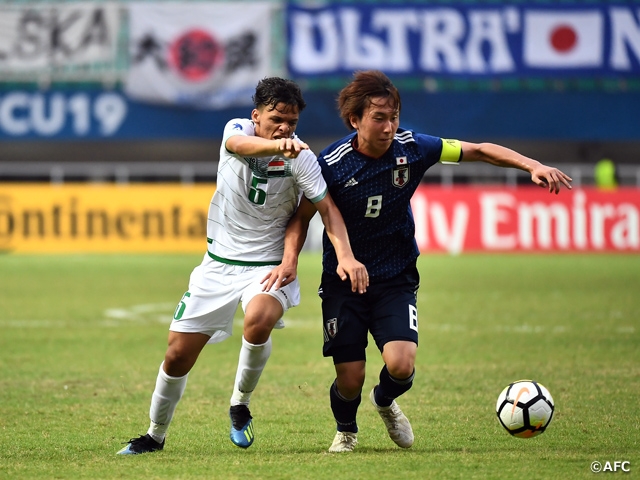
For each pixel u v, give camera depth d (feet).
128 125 295.48
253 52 288.71
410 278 69.46
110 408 86.33
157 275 209.36
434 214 255.70
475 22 289.74
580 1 289.53
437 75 290.76
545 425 66.08
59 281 198.70
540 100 298.35
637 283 193.47
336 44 289.53
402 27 289.53
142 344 125.49
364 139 65.57
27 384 98.32
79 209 252.01
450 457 65.41
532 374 102.27
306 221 68.13
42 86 293.84
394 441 69.67
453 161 68.59
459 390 94.07
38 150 314.96
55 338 130.31
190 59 288.92
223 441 72.90
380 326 67.46
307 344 126.11
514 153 68.03
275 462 64.08
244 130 65.67
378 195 66.90
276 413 84.02
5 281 198.29
